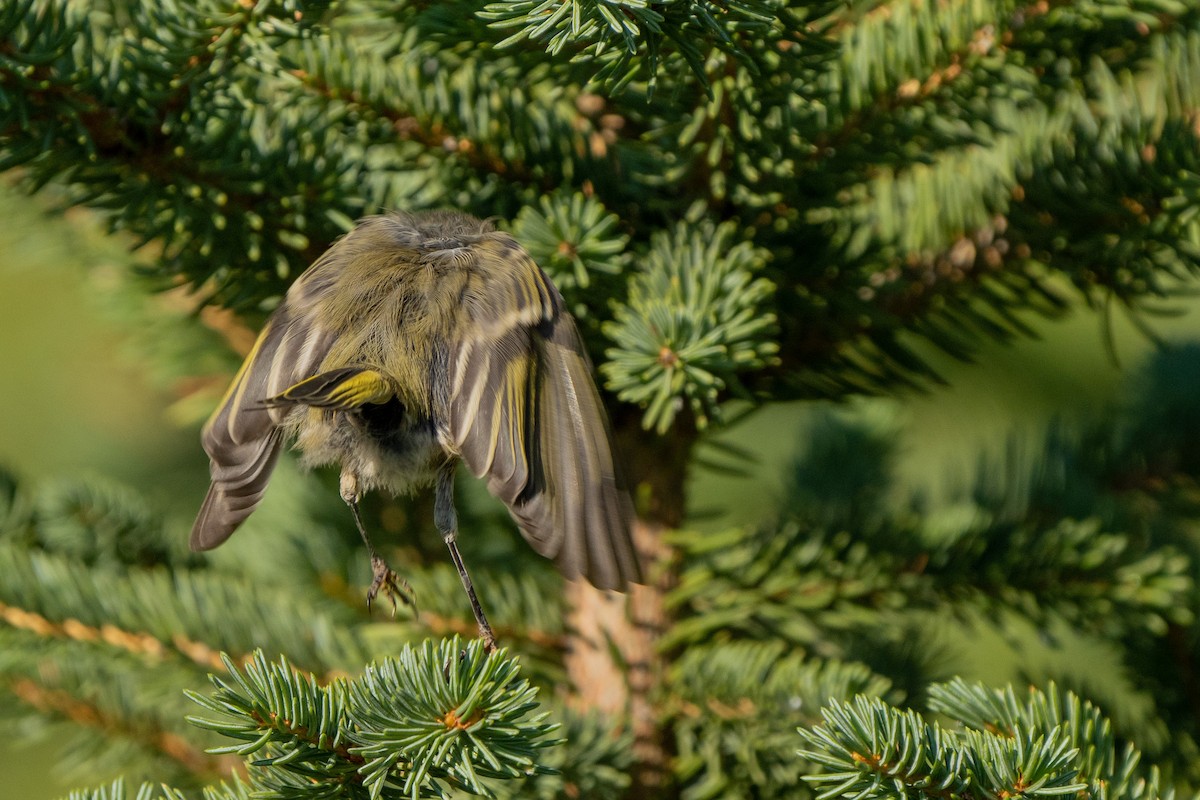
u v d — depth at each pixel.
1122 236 2.54
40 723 2.57
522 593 2.57
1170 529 2.60
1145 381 2.63
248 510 2.49
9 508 2.59
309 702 2.46
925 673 2.58
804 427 2.65
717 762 2.54
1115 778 2.48
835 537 2.57
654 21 2.47
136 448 3.16
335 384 2.48
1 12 2.49
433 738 2.46
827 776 2.46
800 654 2.55
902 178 2.56
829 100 2.53
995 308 2.56
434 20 2.51
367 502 2.59
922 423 3.39
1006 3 2.52
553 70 2.52
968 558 2.57
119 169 2.51
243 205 2.52
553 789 2.52
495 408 2.49
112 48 2.51
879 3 2.55
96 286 2.64
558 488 2.48
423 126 2.53
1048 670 2.57
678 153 2.52
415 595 2.56
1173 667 2.57
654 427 2.55
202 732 2.57
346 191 2.53
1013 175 2.54
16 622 2.56
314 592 2.58
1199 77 2.54
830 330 2.55
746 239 2.53
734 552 2.57
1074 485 2.59
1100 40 2.54
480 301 2.50
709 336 2.50
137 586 2.56
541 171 2.54
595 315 2.54
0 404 3.22
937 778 2.46
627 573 2.48
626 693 2.55
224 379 2.64
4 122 2.50
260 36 2.50
